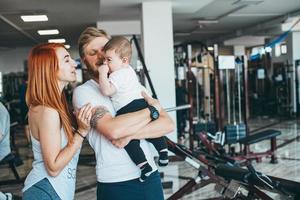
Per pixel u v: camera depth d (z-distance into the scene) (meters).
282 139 9.81
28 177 2.03
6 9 9.71
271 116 15.84
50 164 1.92
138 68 7.89
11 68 20.45
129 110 2.14
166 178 6.41
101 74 2.09
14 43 18.00
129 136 2.01
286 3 10.95
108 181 2.04
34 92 1.98
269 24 14.01
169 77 8.51
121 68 2.18
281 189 2.92
